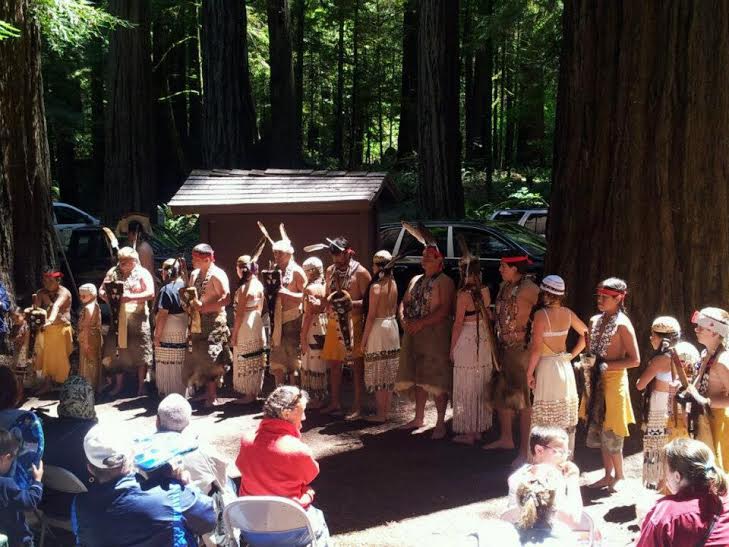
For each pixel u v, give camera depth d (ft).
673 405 17.19
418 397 25.66
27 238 34.86
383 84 117.50
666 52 24.68
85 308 29.81
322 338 27.58
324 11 119.44
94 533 12.45
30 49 34.65
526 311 22.11
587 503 19.60
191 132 115.34
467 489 20.83
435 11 62.44
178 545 12.62
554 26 71.31
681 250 24.84
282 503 13.56
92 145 113.70
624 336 19.56
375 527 18.74
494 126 127.44
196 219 71.00
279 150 80.89
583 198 26.37
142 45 69.21
